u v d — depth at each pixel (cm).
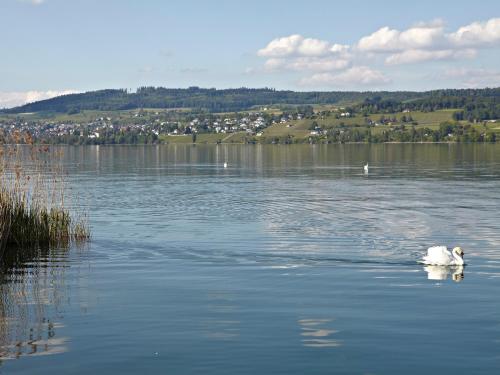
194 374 1609
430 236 3947
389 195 6731
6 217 3297
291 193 7069
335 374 1605
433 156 16500
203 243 3675
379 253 3353
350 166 12694
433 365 1659
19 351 1780
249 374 1606
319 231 4159
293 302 2295
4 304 2280
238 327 1988
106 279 2691
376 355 1734
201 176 10175
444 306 2231
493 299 2333
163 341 1855
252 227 4359
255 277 2733
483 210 5303
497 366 1648
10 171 3525
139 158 17950
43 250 3388
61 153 3994
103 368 1655
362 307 2223
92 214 5134
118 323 2036
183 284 2592
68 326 2005
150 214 5141
